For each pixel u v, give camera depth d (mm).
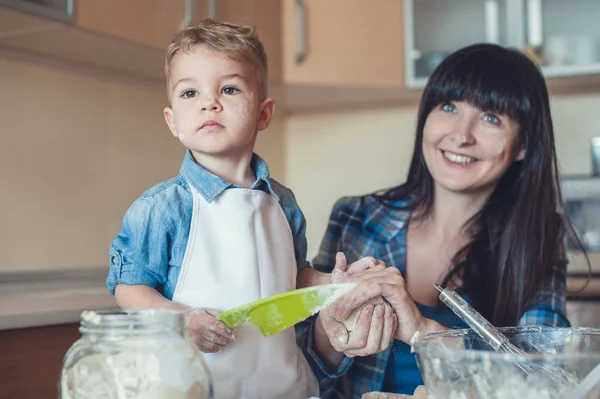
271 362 856
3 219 1951
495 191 1326
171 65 939
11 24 1678
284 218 953
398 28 2564
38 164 2055
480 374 575
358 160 2955
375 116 2936
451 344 686
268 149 3006
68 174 2146
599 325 2197
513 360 564
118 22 1822
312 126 3029
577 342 705
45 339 1352
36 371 1331
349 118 2975
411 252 1337
